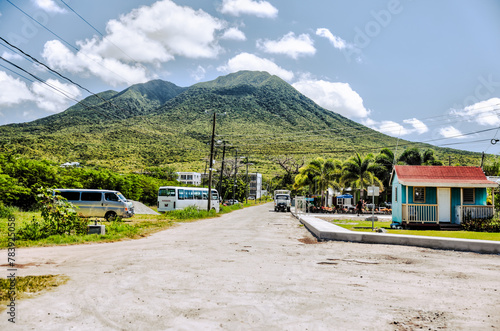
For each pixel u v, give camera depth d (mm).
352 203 61125
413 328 5250
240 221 30109
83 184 38344
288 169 107875
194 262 10250
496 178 32406
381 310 6059
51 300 6254
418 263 10680
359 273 9109
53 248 12711
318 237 16922
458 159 77188
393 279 8469
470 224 20562
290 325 5270
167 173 90562
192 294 6836
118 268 9211
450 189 22438
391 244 14867
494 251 12852
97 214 25953
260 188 145125
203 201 43094
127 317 5492
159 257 11039
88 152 112250
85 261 10172
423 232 18812
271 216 39719
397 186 23406
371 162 51031
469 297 6961
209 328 5090
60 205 16016
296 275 8734
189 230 20938
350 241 15719
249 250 12906
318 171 55688
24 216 24766
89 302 6199
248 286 7539
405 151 55875
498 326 5387
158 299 6461
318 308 6102
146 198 50188
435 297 6930
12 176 30453
